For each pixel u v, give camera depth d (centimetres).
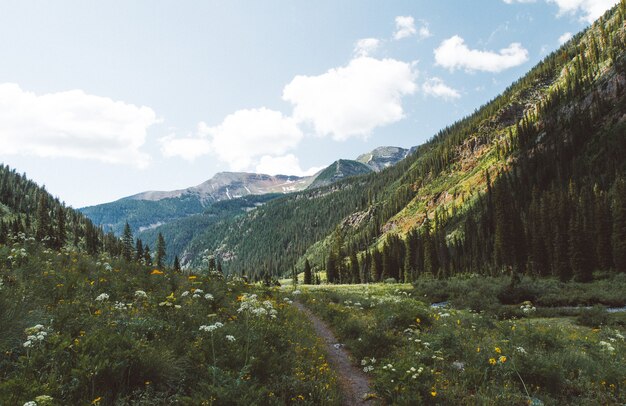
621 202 5391
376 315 1673
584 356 955
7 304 591
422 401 698
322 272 17838
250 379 645
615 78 12825
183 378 576
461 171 18212
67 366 505
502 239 7412
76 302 787
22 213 14200
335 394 729
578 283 4694
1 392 403
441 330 1283
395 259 10269
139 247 7888
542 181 10825
